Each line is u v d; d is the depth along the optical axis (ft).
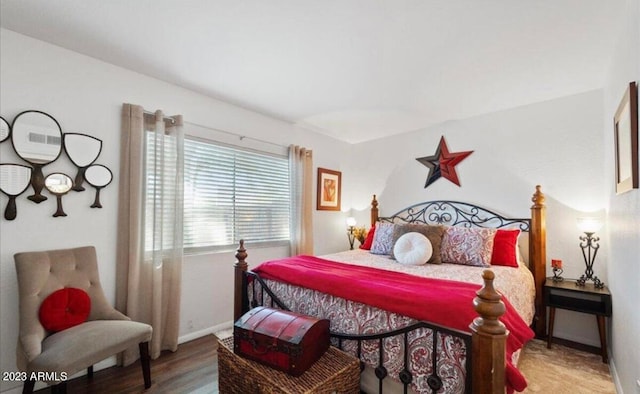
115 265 7.47
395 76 8.00
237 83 8.54
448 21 5.67
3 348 5.94
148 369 6.36
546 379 6.77
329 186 13.70
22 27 6.01
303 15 5.57
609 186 7.60
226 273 9.88
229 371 5.78
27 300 5.66
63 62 6.76
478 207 10.75
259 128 10.96
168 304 8.21
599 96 8.59
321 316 6.15
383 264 8.70
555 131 9.30
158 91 8.33
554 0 5.07
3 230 5.98
